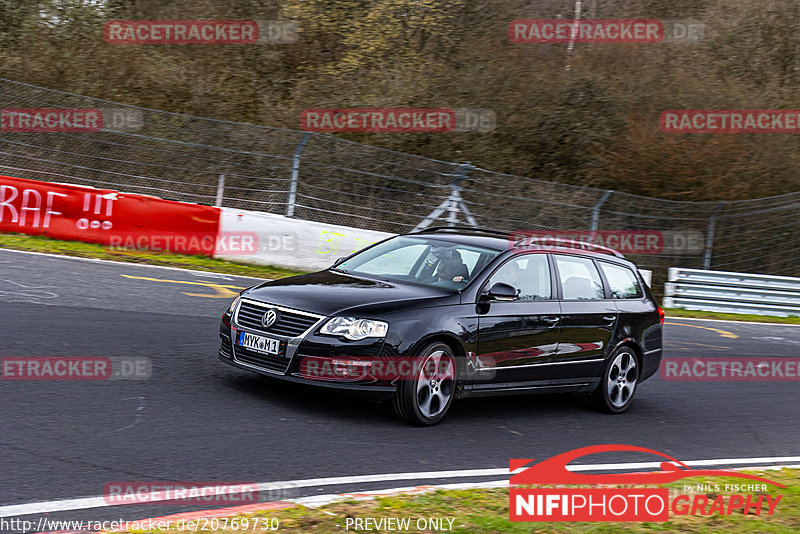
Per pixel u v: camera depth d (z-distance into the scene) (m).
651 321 22.59
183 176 46.44
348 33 60.41
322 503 11.95
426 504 12.35
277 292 17.84
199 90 55.16
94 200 37.16
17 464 12.34
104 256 34.88
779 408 23.92
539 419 19.66
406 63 59.28
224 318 18.34
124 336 21.86
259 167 46.69
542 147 55.22
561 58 60.88
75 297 25.91
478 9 61.19
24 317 22.36
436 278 18.84
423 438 16.47
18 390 16.11
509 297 18.00
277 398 17.88
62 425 14.40
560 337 19.75
